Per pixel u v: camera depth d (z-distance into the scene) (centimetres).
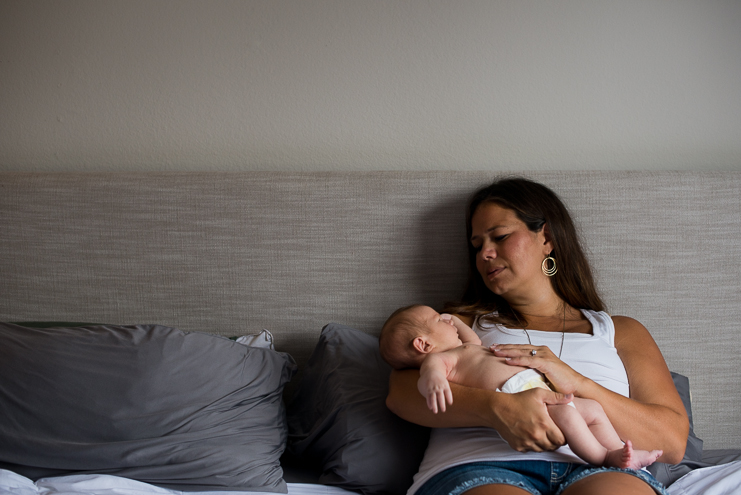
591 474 100
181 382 126
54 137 182
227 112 182
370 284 165
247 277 166
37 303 167
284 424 140
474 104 179
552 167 179
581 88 177
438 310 163
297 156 181
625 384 124
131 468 115
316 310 166
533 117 178
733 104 176
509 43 177
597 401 111
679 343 161
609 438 105
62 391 121
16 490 107
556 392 105
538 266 139
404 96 179
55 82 182
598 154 178
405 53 179
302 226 165
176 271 166
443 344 124
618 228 161
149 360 126
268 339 155
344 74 180
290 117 181
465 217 162
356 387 136
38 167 182
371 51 179
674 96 176
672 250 160
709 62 176
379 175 166
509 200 141
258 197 165
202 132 182
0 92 182
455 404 111
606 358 126
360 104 180
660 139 177
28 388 121
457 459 109
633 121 177
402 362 126
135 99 182
